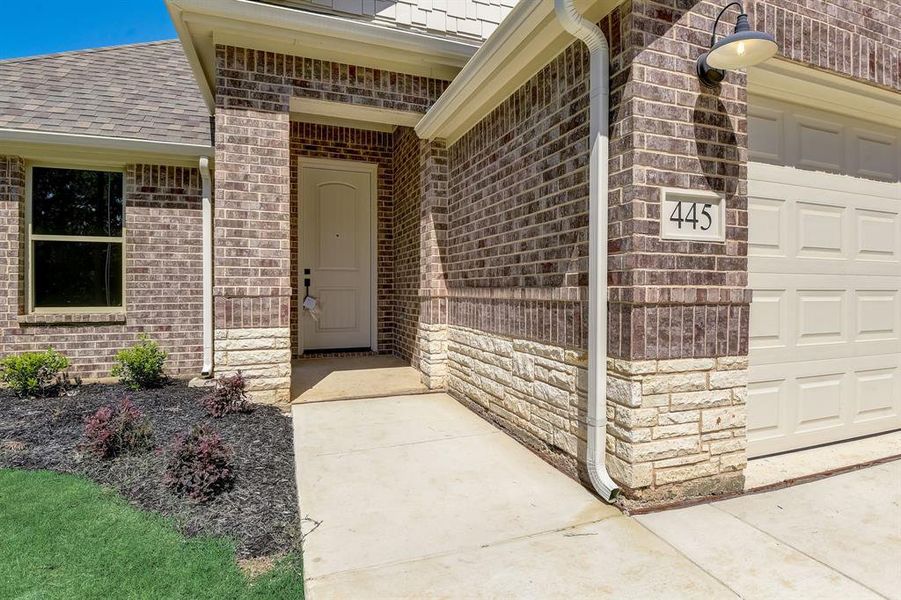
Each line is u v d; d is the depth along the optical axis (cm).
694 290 292
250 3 446
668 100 287
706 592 213
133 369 566
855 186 399
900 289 422
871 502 298
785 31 324
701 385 299
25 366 521
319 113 557
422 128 559
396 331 798
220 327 490
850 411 399
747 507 291
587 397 317
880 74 363
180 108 706
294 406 516
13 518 269
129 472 327
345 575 227
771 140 362
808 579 222
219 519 275
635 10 279
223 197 485
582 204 322
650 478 288
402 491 317
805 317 376
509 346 427
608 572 229
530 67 384
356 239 818
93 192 643
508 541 257
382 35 496
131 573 225
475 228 498
